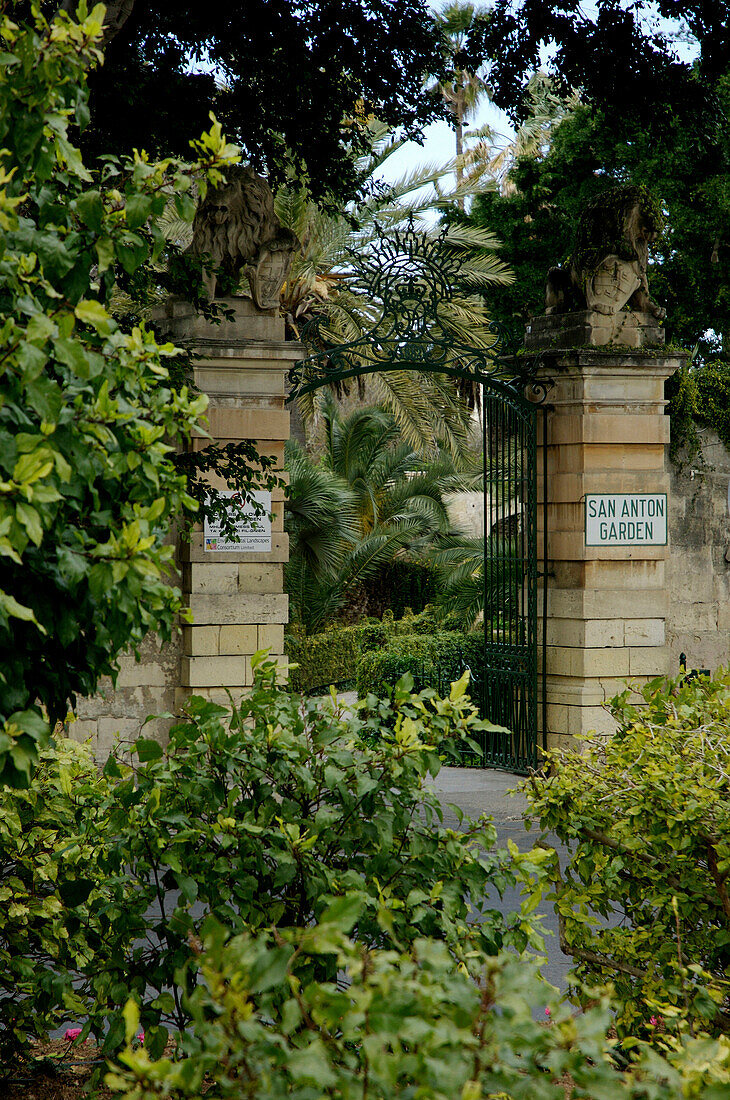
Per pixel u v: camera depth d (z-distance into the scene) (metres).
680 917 4.91
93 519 3.22
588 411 13.98
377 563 30.80
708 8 12.91
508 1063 2.38
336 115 12.45
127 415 3.27
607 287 14.13
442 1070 2.23
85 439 3.14
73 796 4.89
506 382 14.42
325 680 27.75
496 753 15.02
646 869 5.14
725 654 14.80
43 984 4.90
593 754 5.61
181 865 4.27
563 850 10.41
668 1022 3.37
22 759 2.90
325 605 29.58
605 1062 2.56
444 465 31.80
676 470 14.65
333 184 13.10
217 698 12.62
